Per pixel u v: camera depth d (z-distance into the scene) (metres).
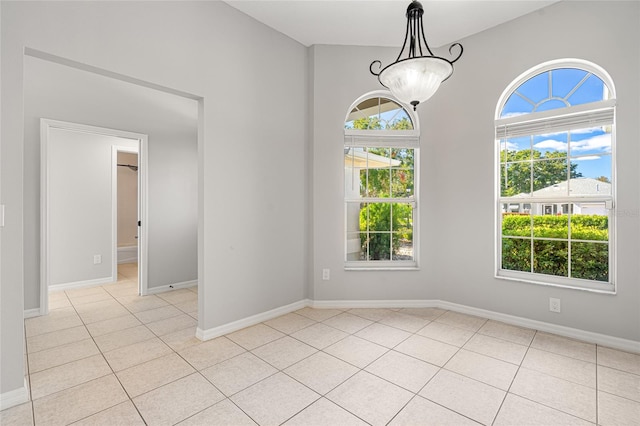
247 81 2.96
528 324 2.92
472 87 3.21
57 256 4.24
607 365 2.23
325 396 1.88
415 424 1.64
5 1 1.74
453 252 3.37
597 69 2.64
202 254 2.67
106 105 3.72
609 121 2.57
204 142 2.65
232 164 2.85
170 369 2.18
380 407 1.77
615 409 1.76
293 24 3.09
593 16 2.59
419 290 3.50
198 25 2.60
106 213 4.66
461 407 1.78
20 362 1.81
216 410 1.75
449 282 3.41
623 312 2.49
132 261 6.42
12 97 1.77
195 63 2.58
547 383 2.01
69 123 3.45
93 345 2.56
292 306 3.39
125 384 2.00
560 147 2.84
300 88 3.46
